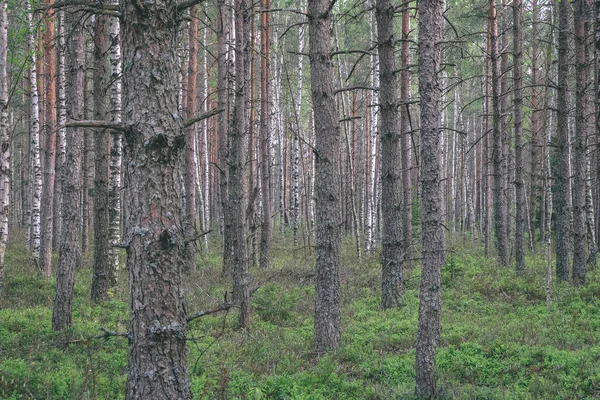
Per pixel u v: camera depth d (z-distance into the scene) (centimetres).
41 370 805
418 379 711
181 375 454
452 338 1015
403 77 1950
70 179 1060
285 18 3619
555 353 859
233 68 1708
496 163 1891
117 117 1502
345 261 2162
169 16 463
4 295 1369
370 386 779
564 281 1464
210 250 2548
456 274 1645
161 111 457
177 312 457
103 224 1355
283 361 908
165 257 453
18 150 4178
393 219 1315
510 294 1445
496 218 1916
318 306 971
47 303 1330
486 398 710
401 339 1023
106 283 1355
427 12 726
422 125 729
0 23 996
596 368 774
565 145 1502
